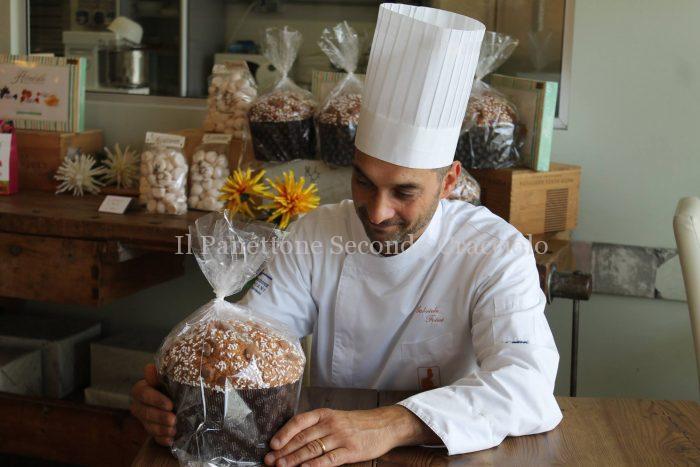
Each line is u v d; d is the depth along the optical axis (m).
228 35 2.87
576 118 2.40
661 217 2.39
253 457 1.06
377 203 1.29
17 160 2.54
